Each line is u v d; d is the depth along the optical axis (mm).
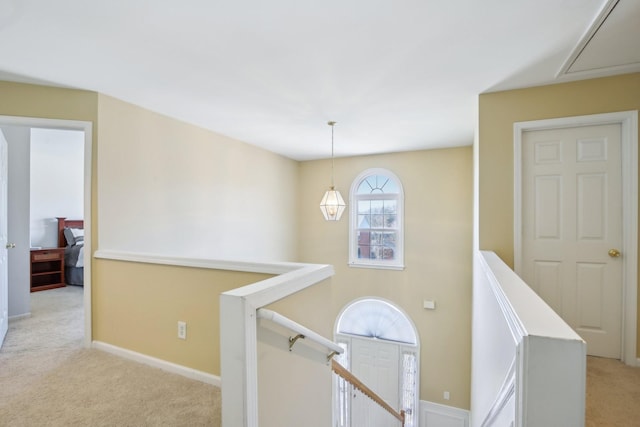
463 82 2582
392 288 5309
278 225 5453
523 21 1784
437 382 4949
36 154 5371
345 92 2805
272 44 2031
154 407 1846
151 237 3174
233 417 1143
